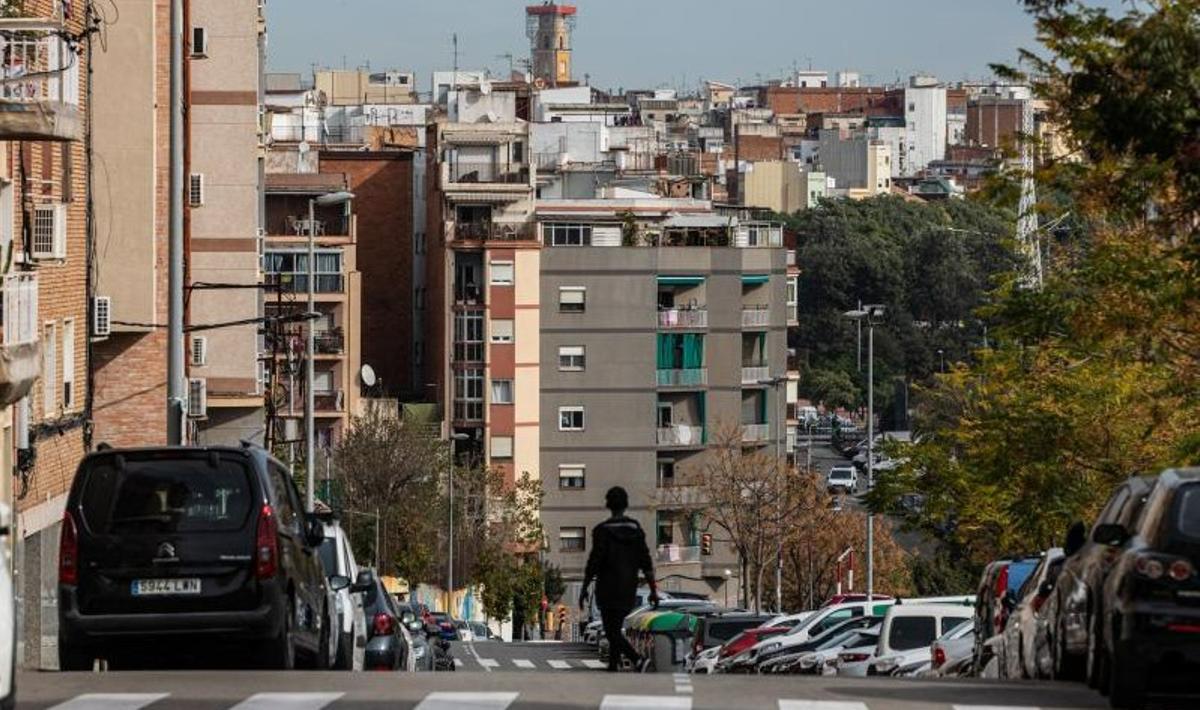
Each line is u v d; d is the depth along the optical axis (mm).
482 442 164875
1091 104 33469
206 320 93125
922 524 67562
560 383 166000
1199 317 45312
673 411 168750
